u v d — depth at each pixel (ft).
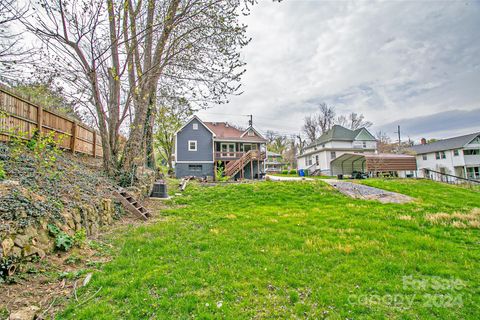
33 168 16.52
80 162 26.96
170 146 103.55
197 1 24.44
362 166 95.81
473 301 9.75
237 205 30.37
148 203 30.01
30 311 8.09
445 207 28.45
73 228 14.24
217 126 103.76
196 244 15.79
